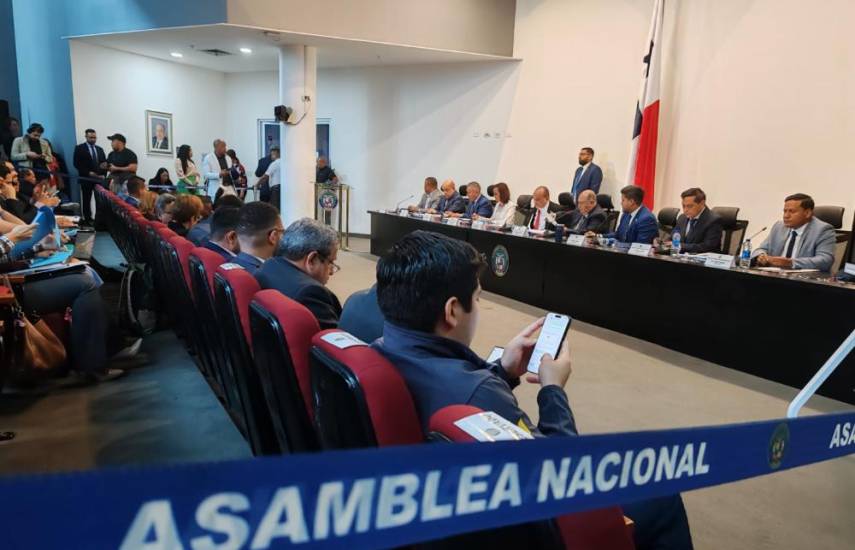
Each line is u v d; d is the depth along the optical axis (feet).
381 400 2.28
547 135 23.07
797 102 15.94
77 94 25.05
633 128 19.62
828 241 11.94
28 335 8.02
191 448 6.72
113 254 19.99
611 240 14.65
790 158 16.20
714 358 11.27
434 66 26.21
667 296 12.15
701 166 18.26
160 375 9.09
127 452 6.59
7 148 25.48
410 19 21.81
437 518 1.26
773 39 16.31
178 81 29.30
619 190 21.06
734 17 17.12
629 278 13.01
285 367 3.32
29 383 8.41
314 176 24.14
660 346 12.29
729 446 2.01
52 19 25.00
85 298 8.66
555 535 1.67
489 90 24.71
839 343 9.36
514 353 3.84
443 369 2.77
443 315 2.98
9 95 28.96
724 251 14.55
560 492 1.47
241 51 25.03
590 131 21.71
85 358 8.67
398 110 27.61
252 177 31.99
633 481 1.66
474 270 3.06
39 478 0.85
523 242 16.02
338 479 1.12
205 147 31.24
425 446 1.23
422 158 27.25
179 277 7.30
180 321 9.74
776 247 12.89
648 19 19.75
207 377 8.69
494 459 1.32
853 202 15.02
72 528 0.88
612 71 20.86
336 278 18.35
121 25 22.20
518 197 22.27
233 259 6.63
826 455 2.68
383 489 1.18
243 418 6.15
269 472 1.04
